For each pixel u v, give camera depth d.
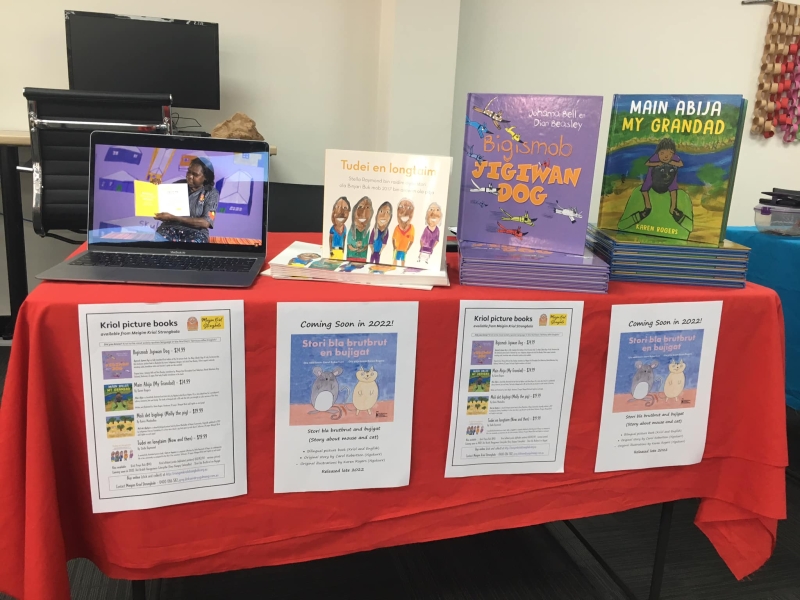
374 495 1.00
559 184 1.05
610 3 3.26
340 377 0.94
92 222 1.05
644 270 1.09
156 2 2.82
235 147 1.09
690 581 1.50
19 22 2.69
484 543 1.62
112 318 0.83
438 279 0.99
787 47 3.42
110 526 0.90
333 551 1.01
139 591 0.99
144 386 0.86
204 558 0.95
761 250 1.98
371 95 3.19
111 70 2.64
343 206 1.05
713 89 3.51
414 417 0.99
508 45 3.20
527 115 1.04
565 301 0.99
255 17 2.95
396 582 1.45
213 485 0.92
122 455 0.88
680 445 1.12
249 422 0.92
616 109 1.14
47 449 0.82
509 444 1.04
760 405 1.10
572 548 1.62
